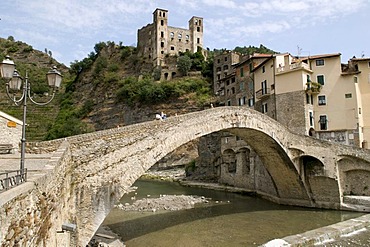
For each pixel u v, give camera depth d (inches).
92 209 587.5
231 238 853.8
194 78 3545.8
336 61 1656.0
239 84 2158.0
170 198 1481.3
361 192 1212.5
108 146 638.5
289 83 1659.7
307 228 957.8
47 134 2960.1
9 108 2960.1
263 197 1537.9
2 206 211.2
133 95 3533.5
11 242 230.4
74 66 4707.2
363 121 1610.5
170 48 4097.0
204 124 926.4
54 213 382.6
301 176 1264.8
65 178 479.2
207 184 2069.4
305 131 1579.7
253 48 4097.0
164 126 796.6
